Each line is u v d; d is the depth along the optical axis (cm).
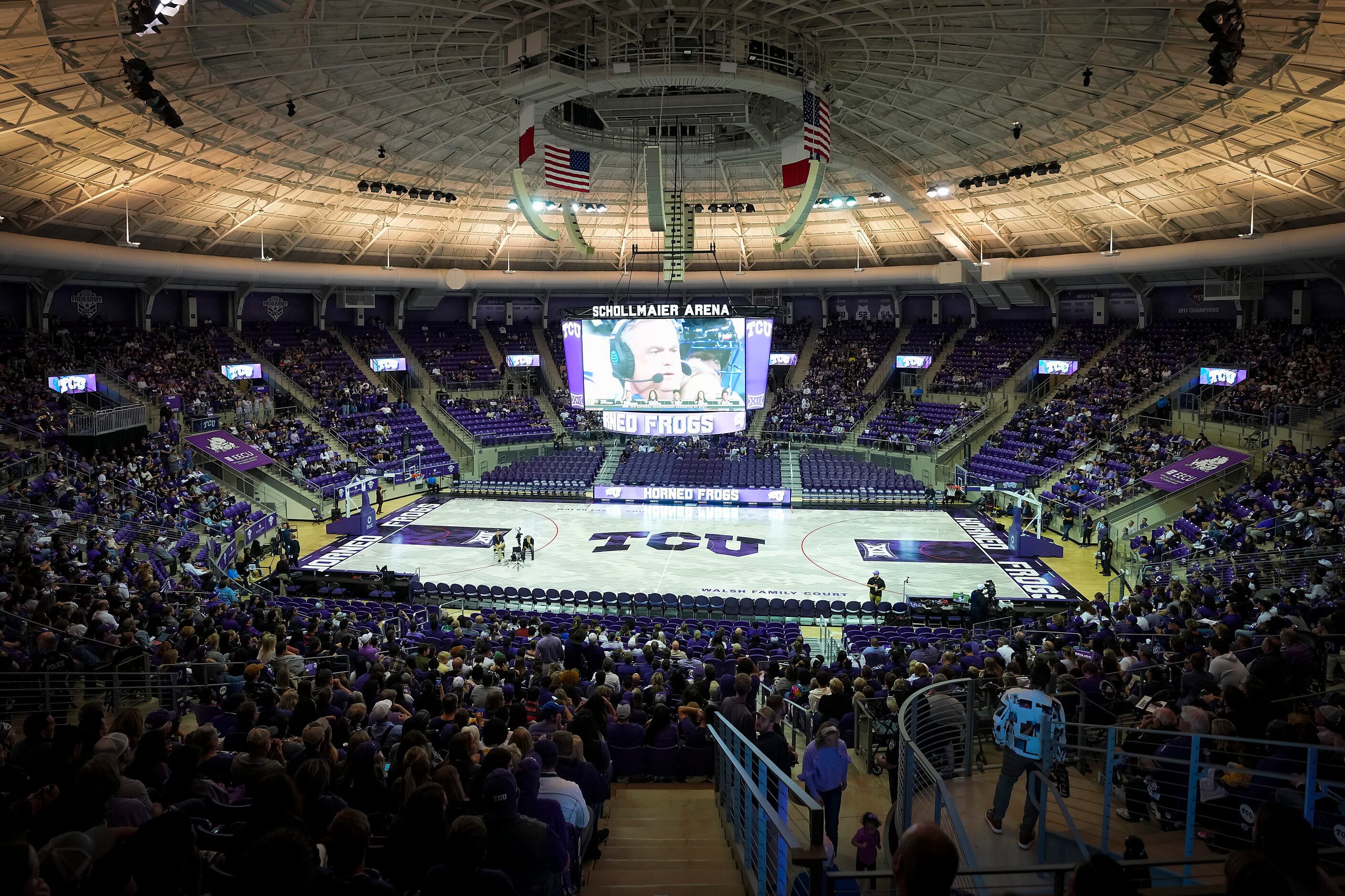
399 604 2728
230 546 3344
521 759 737
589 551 3716
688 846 919
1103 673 1369
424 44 2623
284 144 3516
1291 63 2498
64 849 488
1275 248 3919
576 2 2477
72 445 3503
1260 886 342
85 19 2131
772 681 1628
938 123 3509
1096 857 374
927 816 894
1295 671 1232
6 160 3084
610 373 3666
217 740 820
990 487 4622
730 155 3650
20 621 1655
